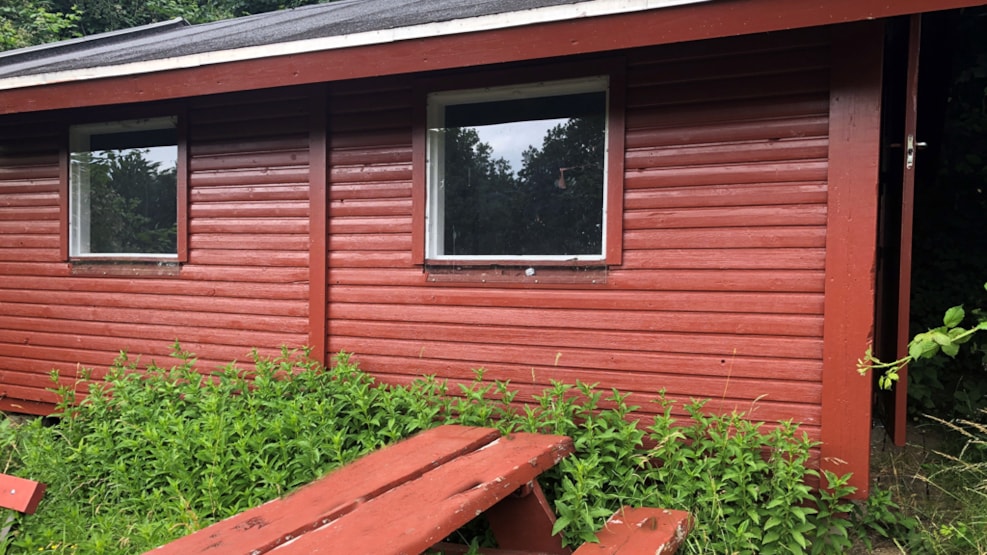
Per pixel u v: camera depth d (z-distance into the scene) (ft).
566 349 12.43
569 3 10.04
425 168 13.37
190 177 15.75
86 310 16.93
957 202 21.01
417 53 11.34
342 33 11.70
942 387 17.33
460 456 8.34
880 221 14.96
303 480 10.55
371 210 14.01
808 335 10.81
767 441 10.43
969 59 19.42
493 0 13.52
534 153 12.88
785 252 10.93
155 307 16.16
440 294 13.41
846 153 10.38
